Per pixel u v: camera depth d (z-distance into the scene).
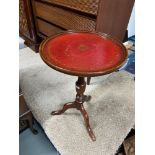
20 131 1.37
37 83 1.71
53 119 1.35
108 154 1.14
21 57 2.18
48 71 1.90
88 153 1.14
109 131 1.26
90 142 1.19
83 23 1.65
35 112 1.41
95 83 1.72
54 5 1.85
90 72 0.89
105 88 1.66
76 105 1.29
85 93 1.60
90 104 1.48
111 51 1.06
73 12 1.69
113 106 1.45
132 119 1.34
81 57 1.00
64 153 1.14
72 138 1.22
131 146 1.27
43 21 2.14
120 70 1.91
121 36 2.04
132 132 1.37
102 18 1.53
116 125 1.30
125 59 1.00
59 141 1.21
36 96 1.55
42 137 1.35
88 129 1.23
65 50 1.06
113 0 1.53
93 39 1.19
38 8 2.09
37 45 2.29
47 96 1.55
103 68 0.92
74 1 1.60
